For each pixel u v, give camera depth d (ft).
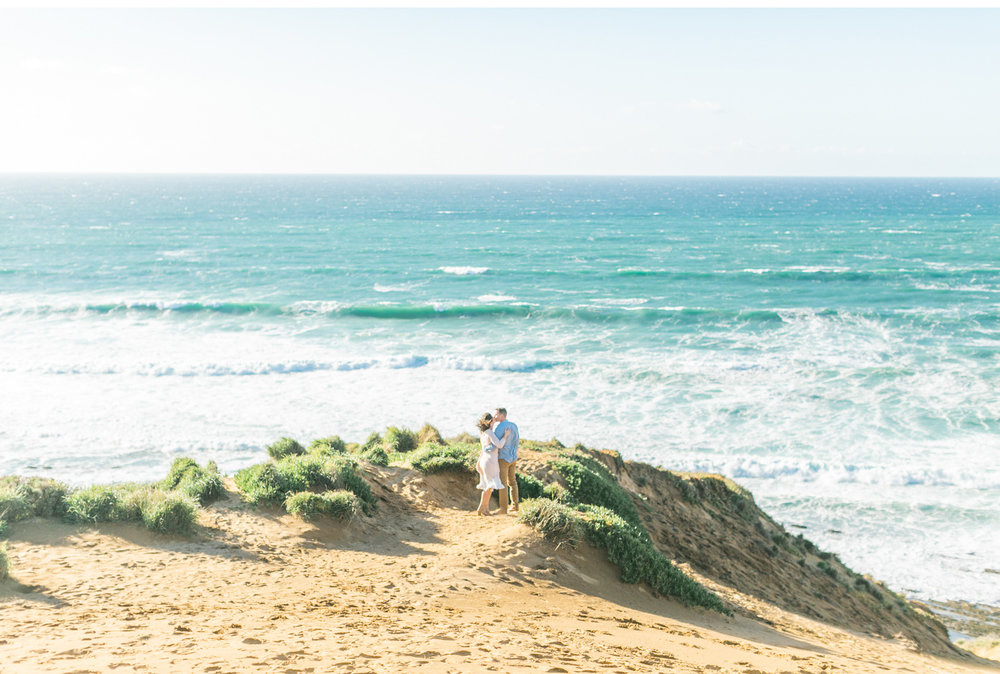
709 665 22.25
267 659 17.48
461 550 33.42
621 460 62.34
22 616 21.17
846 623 45.39
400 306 169.37
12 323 152.05
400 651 18.92
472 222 444.96
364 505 37.78
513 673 17.76
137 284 206.69
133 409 98.37
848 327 157.69
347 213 517.14
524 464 50.39
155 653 17.66
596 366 123.54
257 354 129.29
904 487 83.15
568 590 30.91
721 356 132.57
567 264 259.19
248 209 553.64
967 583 65.05
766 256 284.00
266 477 37.60
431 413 100.22
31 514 32.50
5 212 496.23
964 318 162.71
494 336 148.87
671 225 431.43
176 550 30.55
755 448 91.86
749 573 48.55
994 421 100.22
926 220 471.62
